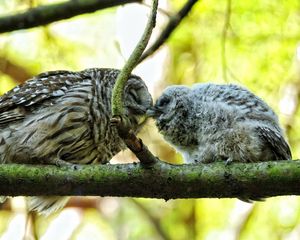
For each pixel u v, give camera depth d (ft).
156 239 51.47
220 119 31.22
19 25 41.63
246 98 31.89
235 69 44.70
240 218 48.70
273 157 30.66
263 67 44.34
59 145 35.63
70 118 35.86
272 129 30.83
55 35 48.26
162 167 28.76
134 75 40.29
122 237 52.90
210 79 45.47
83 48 48.06
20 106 36.01
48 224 52.49
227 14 41.81
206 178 28.53
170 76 47.98
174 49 47.50
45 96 36.14
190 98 32.78
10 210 49.78
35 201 37.22
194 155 33.24
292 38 44.39
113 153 38.06
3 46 48.26
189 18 46.24
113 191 29.32
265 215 47.65
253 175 28.19
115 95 27.20
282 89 43.96
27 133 35.32
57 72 38.22
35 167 29.84
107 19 47.62
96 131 36.58
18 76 48.19
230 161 28.68
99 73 38.24
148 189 29.07
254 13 44.68
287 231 46.96
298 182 27.86
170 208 51.39
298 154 42.50
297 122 43.19
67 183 29.45
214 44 45.80
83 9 41.91
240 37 44.83
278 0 44.60
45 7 41.81
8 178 29.73
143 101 39.93
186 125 32.81
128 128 27.40
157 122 33.68
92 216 54.54
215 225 49.29
